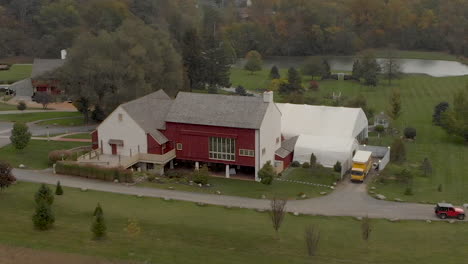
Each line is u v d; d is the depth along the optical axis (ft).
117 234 159.43
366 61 528.22
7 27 613.52
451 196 226.17
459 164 274.36
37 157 252.83
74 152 252.21
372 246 168.04
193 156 252.42
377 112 395.14
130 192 213.46
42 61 428.56
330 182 241.96
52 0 654.12
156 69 337.11
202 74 458.50
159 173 241.96
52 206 184.75
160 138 249.55
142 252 145.18
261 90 475.72
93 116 328.90
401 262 154.40
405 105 419.13
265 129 245.24
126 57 320.50
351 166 264.52
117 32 342.03
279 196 220.23
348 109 296.92
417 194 228.22
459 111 317.22
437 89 482.28
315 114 296.71
